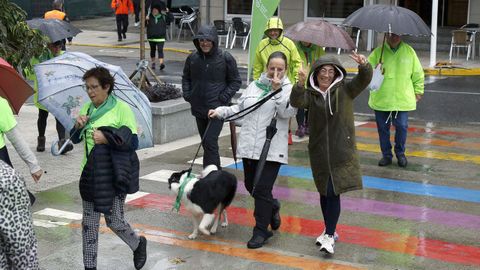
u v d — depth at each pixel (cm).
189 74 848
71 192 846
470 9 2333
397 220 755
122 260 638
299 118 1157
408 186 887
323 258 645
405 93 950
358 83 626
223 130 1220
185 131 1166
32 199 622
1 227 399
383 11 919
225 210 725
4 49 754
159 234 706
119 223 582
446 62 2111
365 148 1096
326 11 2506
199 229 665
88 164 554
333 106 625
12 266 412
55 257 641
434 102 1527
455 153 1069
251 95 666
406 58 945
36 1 3147
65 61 655
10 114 566
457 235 710
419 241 692
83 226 574
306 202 817
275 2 854
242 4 2642
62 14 1520
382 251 664
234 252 659
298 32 1017
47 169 951
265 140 654
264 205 667
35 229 716
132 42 2745
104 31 3078
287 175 934
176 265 627
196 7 2930
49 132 1190
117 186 550
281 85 649
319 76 630
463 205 812
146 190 854
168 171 945
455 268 624
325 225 674
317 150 636
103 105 560
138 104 625
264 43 1007
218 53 830
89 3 3450
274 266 625
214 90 831
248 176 688
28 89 565
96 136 541
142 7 1189
